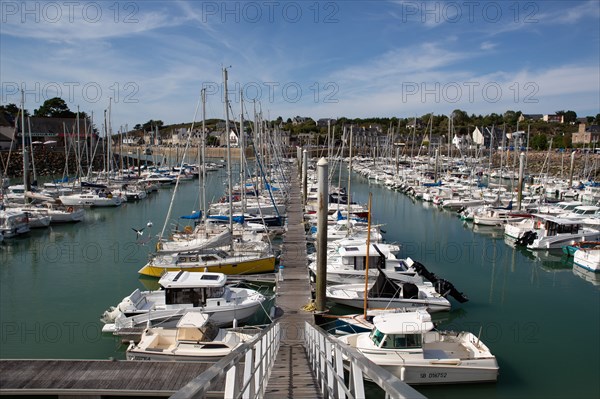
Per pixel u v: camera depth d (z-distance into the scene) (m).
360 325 17.09
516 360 16.36
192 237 28.19
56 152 84.25
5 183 52.12
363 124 163.50
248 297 19.16
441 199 51.44
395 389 2.82
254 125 47.22
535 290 24.16
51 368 13.55
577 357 16.59
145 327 16.98
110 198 49.34
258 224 33.62
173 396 2.90
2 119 89.62
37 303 21.42
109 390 12.56
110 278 25.00
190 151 118.94
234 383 4.83
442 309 20.28
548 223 32.66
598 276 26.77
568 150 99.31
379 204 54.16
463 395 14.23
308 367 12.52
